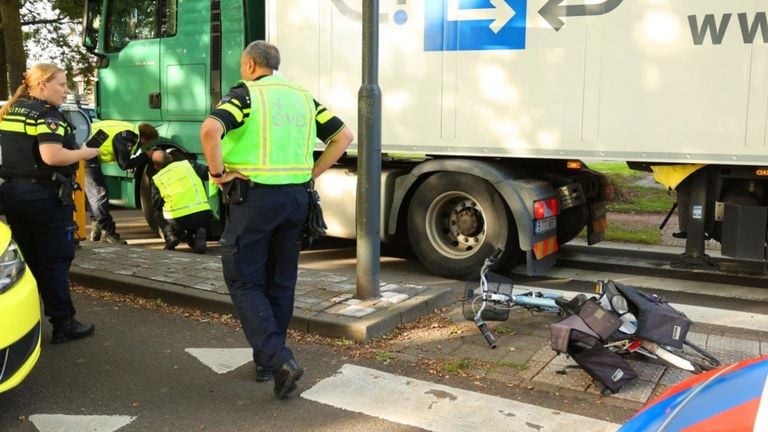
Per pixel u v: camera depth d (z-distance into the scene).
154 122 8.43
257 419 3.58
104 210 8.08
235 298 3.77
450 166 6.65
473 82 6.47
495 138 6.45
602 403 3.76
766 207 6.00
